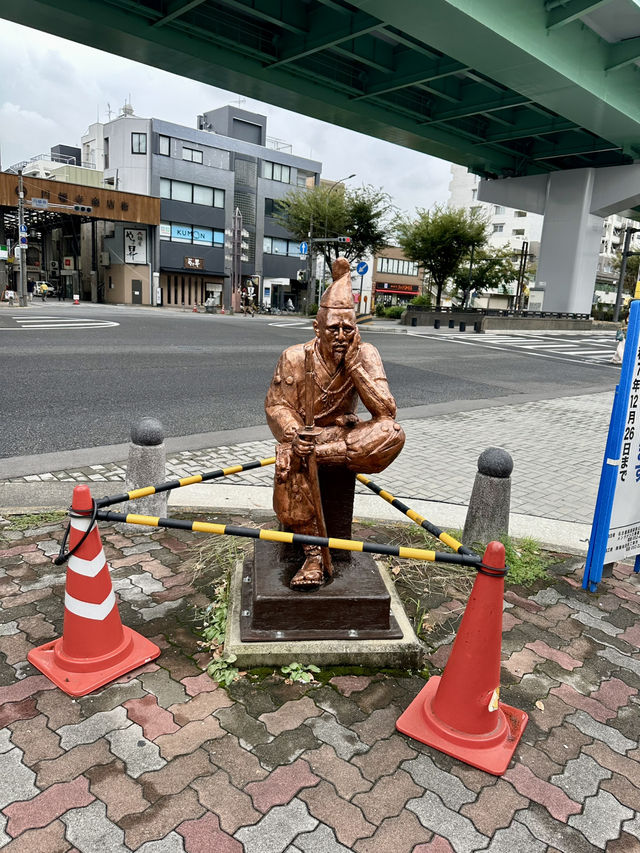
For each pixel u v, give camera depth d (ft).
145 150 137.69
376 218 125.80
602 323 140.56
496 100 83.92
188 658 9.76
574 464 23.59
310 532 9.95
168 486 11.12
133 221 136.05
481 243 125.08
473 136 103.55
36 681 9.04
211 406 29.22
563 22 58.70
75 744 7.84
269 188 161.58
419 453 23.89
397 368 49.98
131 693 8.86
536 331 118.93
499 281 150.41
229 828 6.75
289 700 8.90
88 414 25.88
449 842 6.75
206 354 47.88
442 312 120.78
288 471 9.43
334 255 131.95
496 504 14.03
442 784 7.57
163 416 26.63
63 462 19.40
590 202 122.62
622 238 240.94
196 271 149.89
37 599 11.28
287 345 59.11
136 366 39.27
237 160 152.66
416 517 10.64
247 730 8.25
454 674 8.22
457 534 14.99
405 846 6.66
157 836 6.60
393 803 7.22
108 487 17.12
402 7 50.21
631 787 7.77
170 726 8.23
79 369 36.55
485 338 95.71
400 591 12.42
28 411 25.63
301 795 7.24
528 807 7.32
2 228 127.85
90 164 158.71
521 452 25.05
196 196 146.72
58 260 174.91
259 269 164.45
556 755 8.25
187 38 65.21
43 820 6.73
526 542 14.85
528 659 10.39
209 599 11.54
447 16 51.55
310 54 67.36
